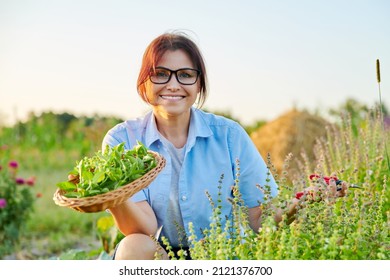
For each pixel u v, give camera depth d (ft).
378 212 9.90
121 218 10.39
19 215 21.95
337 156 16.21
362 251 8.84
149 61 11.07
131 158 9.71
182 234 11.29
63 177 34.32
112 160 9.72
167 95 11.11
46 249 21.88
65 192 9.73
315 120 28.48
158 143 11.56
